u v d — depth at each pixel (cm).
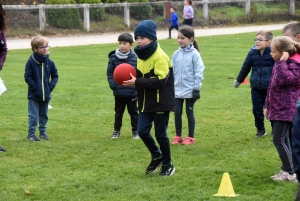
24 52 2164
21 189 583
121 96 815
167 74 598
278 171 638
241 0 3759
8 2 3400
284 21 3816
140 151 746
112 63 830
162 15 3591
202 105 1071
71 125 921
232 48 2155
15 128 898
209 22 3584
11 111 1045
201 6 3656
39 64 807
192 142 789
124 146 776
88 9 3189
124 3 3362
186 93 786
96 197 554
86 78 1462
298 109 414
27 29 3016
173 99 614
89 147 771
